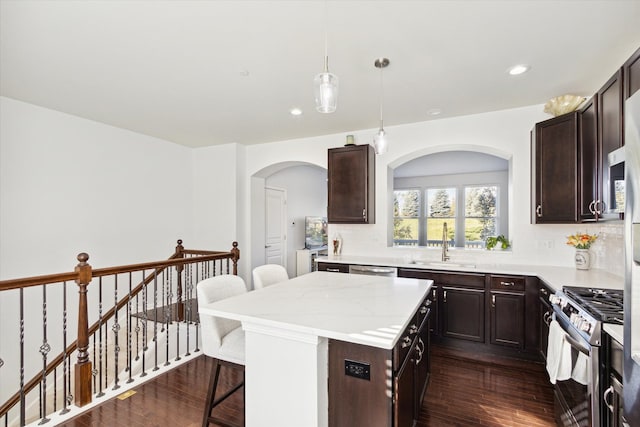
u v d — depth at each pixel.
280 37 2.16
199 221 5.38
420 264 3.63
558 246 3.38
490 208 7.01
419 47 2.27
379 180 4.29
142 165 4.58
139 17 1.94
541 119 3.42
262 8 1.85
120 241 4.28
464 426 2.10
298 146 4.86
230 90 3.05
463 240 7.27
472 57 2.41
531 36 2.13
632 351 1.11
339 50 2.32
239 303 1.83
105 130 4.12
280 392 1.55
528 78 2.76
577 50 2.30
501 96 3.18
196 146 5.32
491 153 3.90
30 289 3.36
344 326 1.45
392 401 1.41
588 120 2.54
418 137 4.03
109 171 4.16
